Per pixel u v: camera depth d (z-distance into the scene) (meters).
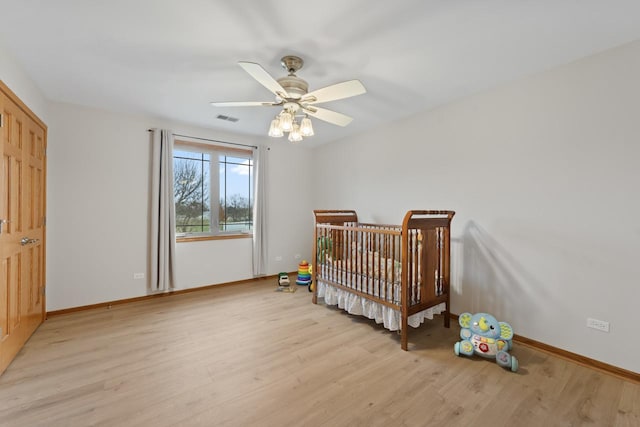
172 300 3.55
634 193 1.92
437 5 1.57
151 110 3.26
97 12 1.63
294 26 1.75
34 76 2.42
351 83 1.79
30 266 2.48
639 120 1.90
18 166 2.21
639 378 1.90
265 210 4.50
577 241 2.17
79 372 1.99
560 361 2.18
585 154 2.12
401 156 3.54
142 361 2.14
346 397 1.76
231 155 4.34
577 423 1.56
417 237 2.48
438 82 2.53
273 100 2.94
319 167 4.98
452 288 3.00
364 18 1.68
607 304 2.03
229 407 1.66
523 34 1.84
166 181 3.57
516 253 2.50
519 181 2.47
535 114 2.37
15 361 2.11
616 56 1.98
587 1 1.54
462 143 2.89
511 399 1.75
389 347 2.40
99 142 3.22
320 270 3.46
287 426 1.52
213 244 4.09
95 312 3.12
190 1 1.54
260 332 2.67
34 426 1.50
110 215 3.30
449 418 1.59
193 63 2.21
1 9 1.59
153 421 1.54
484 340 2.21
